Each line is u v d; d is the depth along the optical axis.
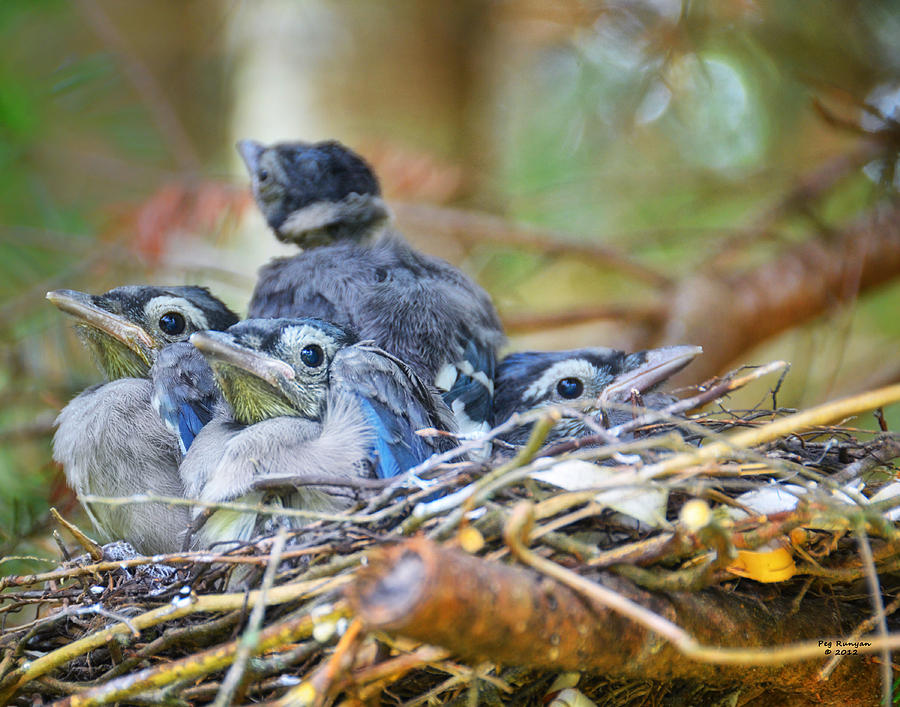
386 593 3.61
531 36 11.21
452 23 11.11
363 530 4.66
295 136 10.73
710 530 4.15
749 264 10.80
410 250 7.57
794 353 11.19
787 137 10.68
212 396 6.55
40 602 5.37
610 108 10.66
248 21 11.16
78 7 10.25
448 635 3.70
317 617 4.13
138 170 9.97
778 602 4.93
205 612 4.86
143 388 6.59
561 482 4.74
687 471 4.73
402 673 4.35
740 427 6.14
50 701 4.87
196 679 4.64
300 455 5.54
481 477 4.87
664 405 7.02
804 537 4.70
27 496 7.38
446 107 11.13
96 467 6.28
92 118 10.25
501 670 4.62
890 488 5.19
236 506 4.81
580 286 12.04
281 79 10.88
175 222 9.20
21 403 8.39
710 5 9.56
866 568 4.69
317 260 7.21
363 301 6.80
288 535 4.78
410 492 5.11
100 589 5.28
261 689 4.62
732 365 9.89
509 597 3.82
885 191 9.22
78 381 8.42
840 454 5.63
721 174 10.53
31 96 9.62
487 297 7.44
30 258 9.38
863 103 8.71
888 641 3.83
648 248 10.97
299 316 6.89
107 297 6.91
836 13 9.35
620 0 10.15
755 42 9.70
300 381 6.07
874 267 9.84
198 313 7.02
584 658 4.18
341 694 4.52
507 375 7.23
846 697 5.25
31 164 9.64
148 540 6.20
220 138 12.39
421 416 5.93
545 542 4.48
